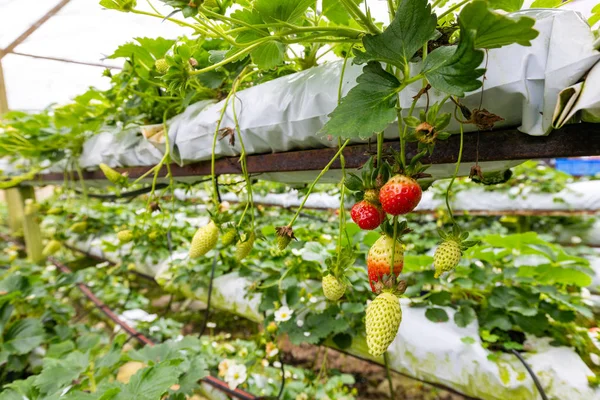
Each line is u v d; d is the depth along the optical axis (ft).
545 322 4.69
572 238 10.57
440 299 5.06
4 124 6.27
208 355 6.04
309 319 5.18
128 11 2.30
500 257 5.77
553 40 1.74
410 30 1.75
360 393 6.51
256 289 6.10
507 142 2.09
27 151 6.47
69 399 3.22
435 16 1.69
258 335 7.32
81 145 6.32
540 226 11.58
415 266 5.57
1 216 18.74
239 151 3.43
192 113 3.93
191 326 8.46
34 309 7.32
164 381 3.30
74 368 4.23
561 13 1.77
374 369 7.07
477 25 1.46
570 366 4.13
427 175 1.87
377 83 1.89
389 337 1.78
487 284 5.38
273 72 3.76
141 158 4.75
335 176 3.51
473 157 2.22
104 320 8.77
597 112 1.54
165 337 7.16
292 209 12.10
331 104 2.60
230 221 2.96
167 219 10.23
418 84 2.18
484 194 10.07
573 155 1.89
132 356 4.42
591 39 1.64
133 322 7.62
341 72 2.52
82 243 11.14
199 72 2.69
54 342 6.36
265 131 3.05
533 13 1.90
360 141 2.70
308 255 5.39
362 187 2.10
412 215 11.80
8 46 12.67
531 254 5.65
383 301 1.85
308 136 2.86
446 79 1.66
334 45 3.72
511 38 1.50
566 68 1.66
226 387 5.25
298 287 5.65
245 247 2.91
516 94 1.86
